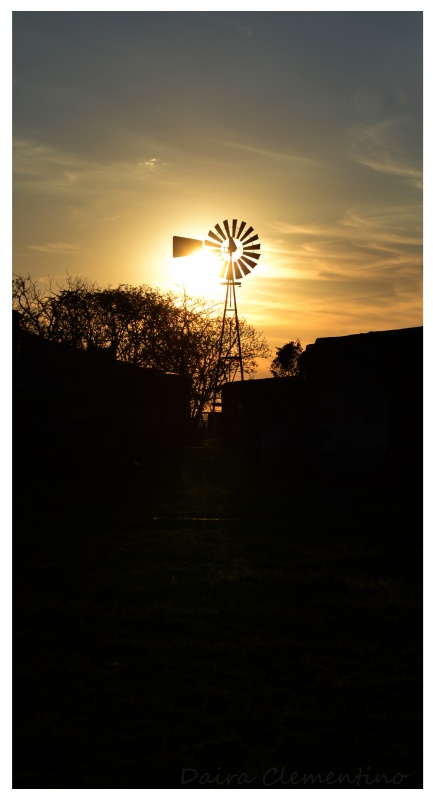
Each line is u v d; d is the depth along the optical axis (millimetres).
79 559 11711
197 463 30203
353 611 9109
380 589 10023
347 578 10461
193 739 5824
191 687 6781
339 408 25078
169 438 35281
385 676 7113
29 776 5238
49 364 26406
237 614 9016
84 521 15461
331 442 25000
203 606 9359
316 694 6688
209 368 45031
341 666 7359
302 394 28391
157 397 33531
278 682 6969
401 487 22297
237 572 10891
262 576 10719
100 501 18750
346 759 5586
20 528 14539
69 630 8383
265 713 6277
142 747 5703
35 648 7781
